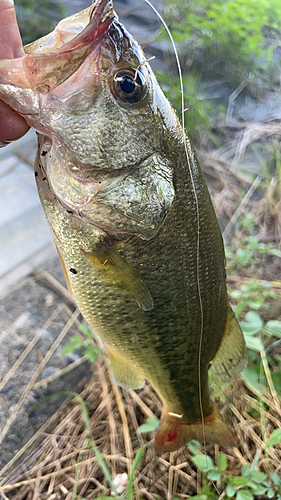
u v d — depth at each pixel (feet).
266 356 0.99
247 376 0.91
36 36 1.56
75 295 0.59
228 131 1.88
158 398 0.97
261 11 2.01
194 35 1.94
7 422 0.92
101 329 0.61
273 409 0.90
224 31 1.96
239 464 0.84
